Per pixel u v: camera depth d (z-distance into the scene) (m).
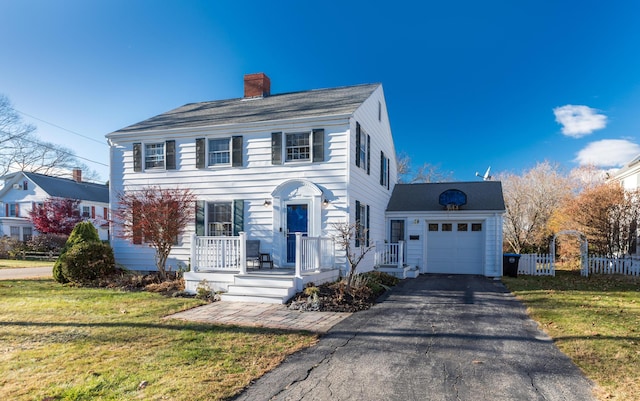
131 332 6.18
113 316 7.34
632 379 4.26
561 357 5.05
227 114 14.64
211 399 3.70
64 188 32.47
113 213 14.12
